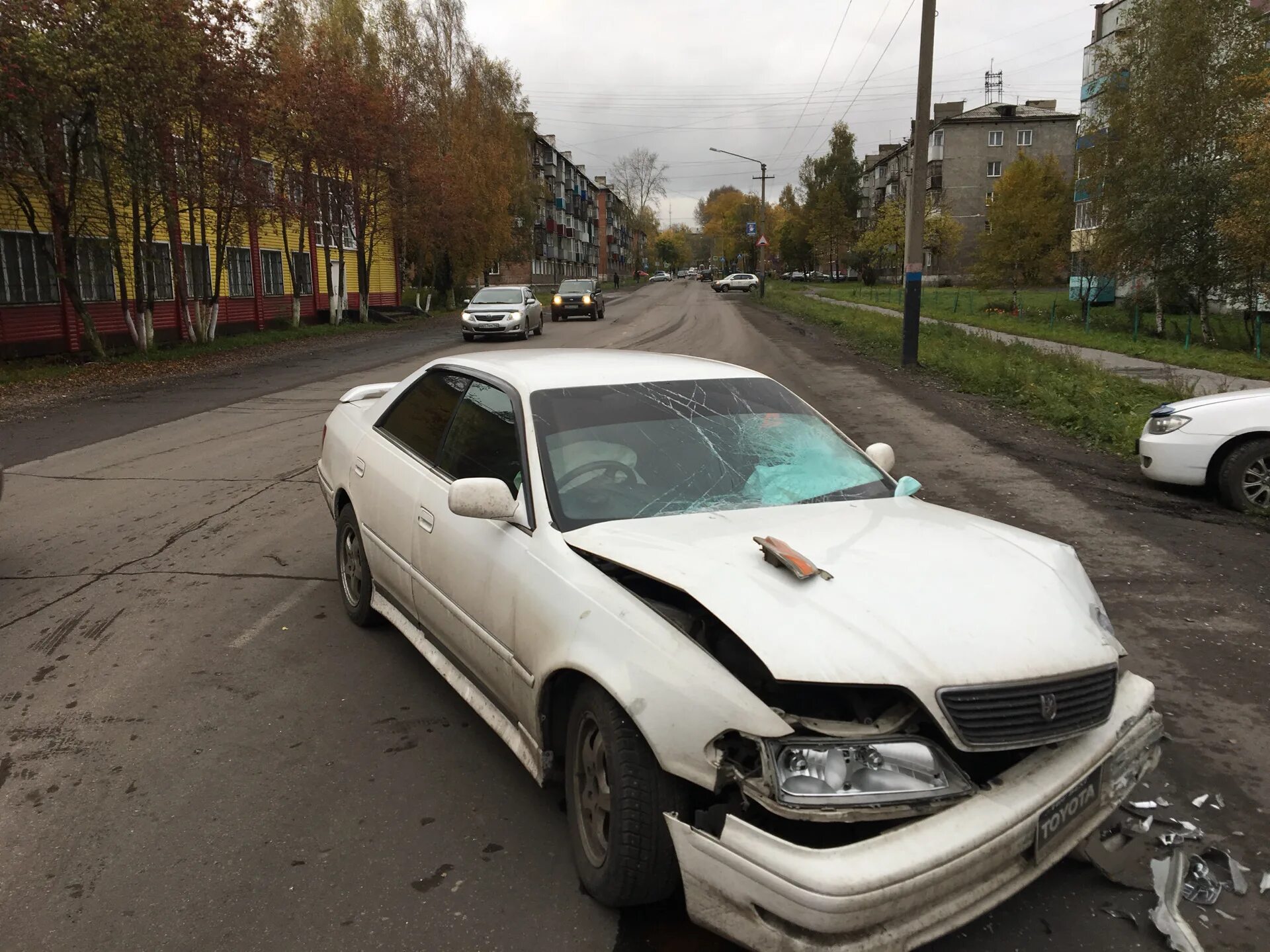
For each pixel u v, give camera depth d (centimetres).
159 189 2078
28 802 321
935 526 302
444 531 355
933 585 253
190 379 1712
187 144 2102
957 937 252
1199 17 2420
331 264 3700
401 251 4278
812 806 209
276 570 578
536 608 286
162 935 254
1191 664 430
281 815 312
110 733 370
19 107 1664
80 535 662
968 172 6881
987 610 246
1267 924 255
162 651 452
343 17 3500
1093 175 2738
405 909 265
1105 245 2666
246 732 371
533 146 5678
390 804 320
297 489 798
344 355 2227
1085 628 252
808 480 341
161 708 392
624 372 382
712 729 226
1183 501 742
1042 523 673
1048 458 915
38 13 1628
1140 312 3009
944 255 5616
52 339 2144
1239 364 1783
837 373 1677
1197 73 2422
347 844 296
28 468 905
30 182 1878
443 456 390
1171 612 496
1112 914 260
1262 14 2395
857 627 233
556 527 302
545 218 9150
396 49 3909
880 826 218
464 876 280
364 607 469
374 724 377
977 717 223
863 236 6247
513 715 311
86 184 2016
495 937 253
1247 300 2400
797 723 222
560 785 326
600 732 255
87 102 1761
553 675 277
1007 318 3256
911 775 217
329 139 2916
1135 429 995
